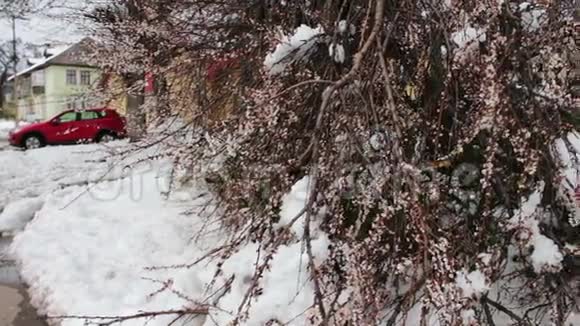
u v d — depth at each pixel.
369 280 2.76
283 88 3.56
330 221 3.05
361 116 3.00
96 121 14.74
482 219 2.94
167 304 4.36
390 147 2.85
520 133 2.81
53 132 19.67
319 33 3.82
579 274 3.04
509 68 2.93
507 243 2.95
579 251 2.95
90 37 6.43
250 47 4.35
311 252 2.75
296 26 4.27
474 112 2.95
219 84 4.79
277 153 3.58
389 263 2.87
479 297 2.81
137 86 5.39
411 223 2.71
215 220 4.99
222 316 3.51
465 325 2.68
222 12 4.79
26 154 14.10
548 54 2.92
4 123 34.91
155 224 6.60
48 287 5.32
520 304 3.14
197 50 4.89
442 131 3.23
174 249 5.75
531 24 3.00
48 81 29.23
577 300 3.05
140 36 5.14
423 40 3.30
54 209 8.12
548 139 2.88
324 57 3.77
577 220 3.03
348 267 2.88
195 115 4.87
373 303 2.73
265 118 3.39
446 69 3.08
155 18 5.02
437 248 2.58
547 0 2.95
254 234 3.65
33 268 6.00
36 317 4.84
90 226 7.11
